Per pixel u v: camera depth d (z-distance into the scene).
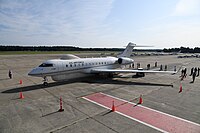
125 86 17.97
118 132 7.87
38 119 9.30
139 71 21.39
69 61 19.56
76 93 14.95
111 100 12.88
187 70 33.22
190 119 9.35
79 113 10.20
